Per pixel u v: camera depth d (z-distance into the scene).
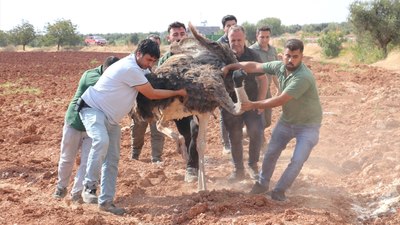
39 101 13.96
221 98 5.41
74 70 24.72
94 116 5.33
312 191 6.11
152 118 5.88
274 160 5.78
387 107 11.72
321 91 15.47
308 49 41.88
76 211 5.38
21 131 9.62
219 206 5.32
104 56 37.59
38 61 31.47
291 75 5.37
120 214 5.44
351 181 6.55
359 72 22.59
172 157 8.01
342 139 8.76
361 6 30.94
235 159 6.54
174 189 6.24
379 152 7.41
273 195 5.63
